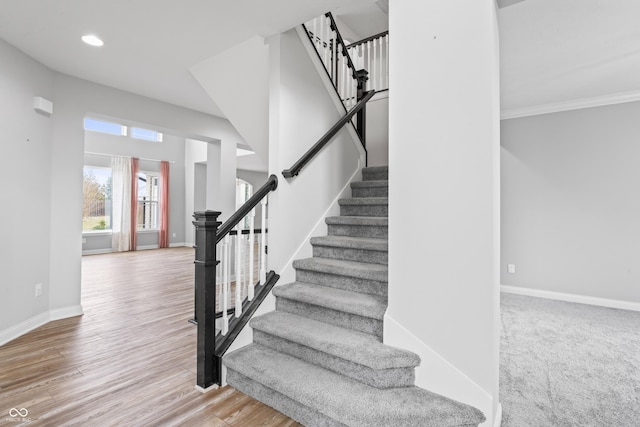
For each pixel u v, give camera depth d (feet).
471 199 5.27
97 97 11.79
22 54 9.41
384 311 6.42
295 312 7.94
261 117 12.14
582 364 7.95
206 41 8.92
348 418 5.08
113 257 24.79
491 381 5.08
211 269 6.81
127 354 8.27
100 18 7.81
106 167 27.66
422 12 5.82
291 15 7.68
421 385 5.72
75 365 7.65
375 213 10.12
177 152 32.04
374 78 15.66
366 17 21.50
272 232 8.64
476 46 5.25
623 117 12.69
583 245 13.33
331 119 10.57
